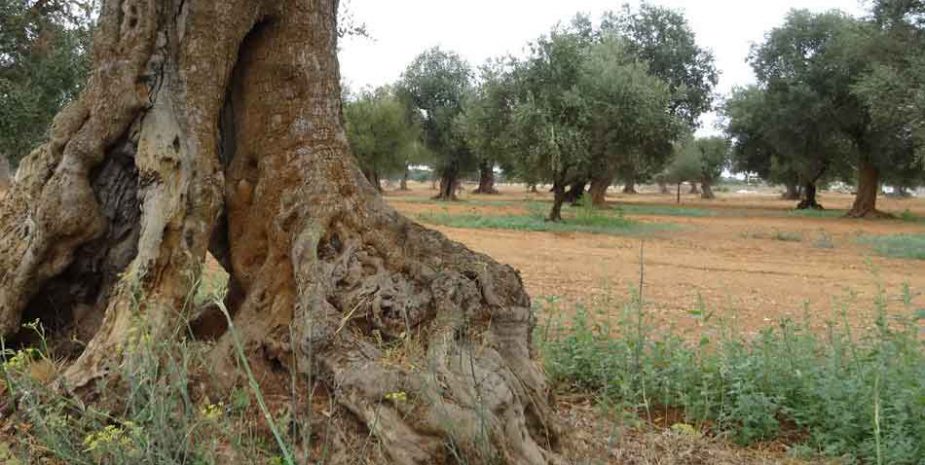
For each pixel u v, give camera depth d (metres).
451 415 3.52
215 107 4.84
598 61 27.73
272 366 4.23
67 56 13.65
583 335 6.73
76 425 3.58
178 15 4.78
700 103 52.25
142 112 4.70
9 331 4.91
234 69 5.08
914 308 11.14
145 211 4.51
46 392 3.59
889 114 25.94
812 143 40.75
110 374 3.86
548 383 4.61
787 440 5.47
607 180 44.47
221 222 5.00
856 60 34.59
